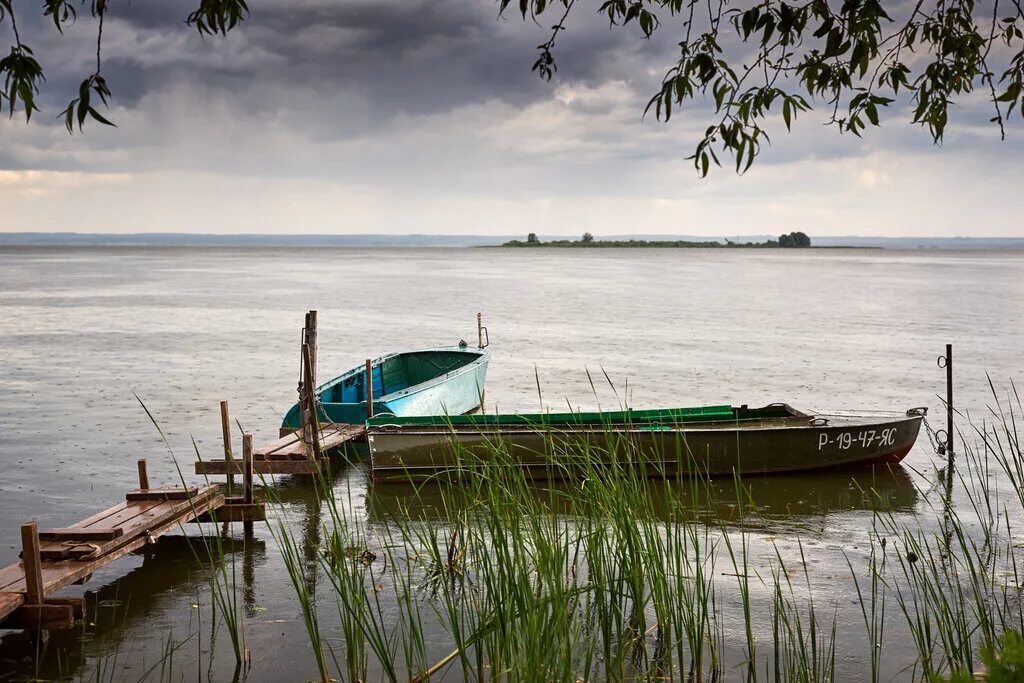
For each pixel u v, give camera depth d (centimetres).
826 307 4728
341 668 719
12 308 4428
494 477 777
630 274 9319
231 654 746
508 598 614
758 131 418
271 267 11000
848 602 852
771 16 425
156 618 821
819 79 443
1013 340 3139
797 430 1329
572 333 3403
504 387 2162
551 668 587
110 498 1191
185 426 1661
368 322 3872
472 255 19762
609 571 645
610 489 710
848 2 422
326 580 909
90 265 11188
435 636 771
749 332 3422
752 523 1113
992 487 1281
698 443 1305
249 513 1048
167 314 4172
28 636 783
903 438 1386
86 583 910
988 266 12625
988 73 474
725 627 789
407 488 1295
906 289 6500
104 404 1881
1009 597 853
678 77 432
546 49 500
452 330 3541
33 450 1457
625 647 661
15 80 398
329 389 1667
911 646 753
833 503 1206
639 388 2119
